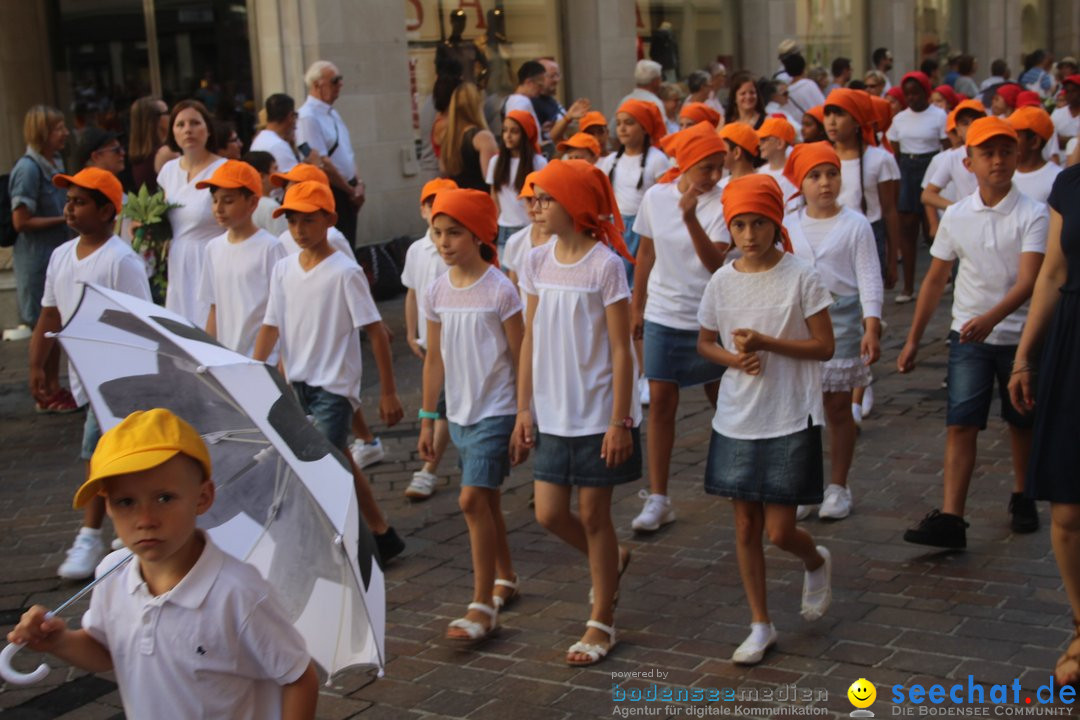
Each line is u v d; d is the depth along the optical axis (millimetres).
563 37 30375
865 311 11297
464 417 9141
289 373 10773
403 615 9727
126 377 5777
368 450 13938
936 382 16531
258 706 5035
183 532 4668
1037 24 55094
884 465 13000
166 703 4930
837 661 8453
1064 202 7879
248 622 4848
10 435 15891
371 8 24891
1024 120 12430
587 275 8555
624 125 16172
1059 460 7812
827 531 11086
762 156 15031
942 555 10352
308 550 5355
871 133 16047
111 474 4488
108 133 15539
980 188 10086
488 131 19250
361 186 20969
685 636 9047
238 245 11641
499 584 9820
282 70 24156
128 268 11164
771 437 8422
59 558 11430
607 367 8617
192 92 26172
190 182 14031
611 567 8781
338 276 10492
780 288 8461
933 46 44438
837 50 40781
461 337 9086
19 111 27484
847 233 11477
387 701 8258
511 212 17594
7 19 27125
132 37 26734
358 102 24797
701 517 11719
